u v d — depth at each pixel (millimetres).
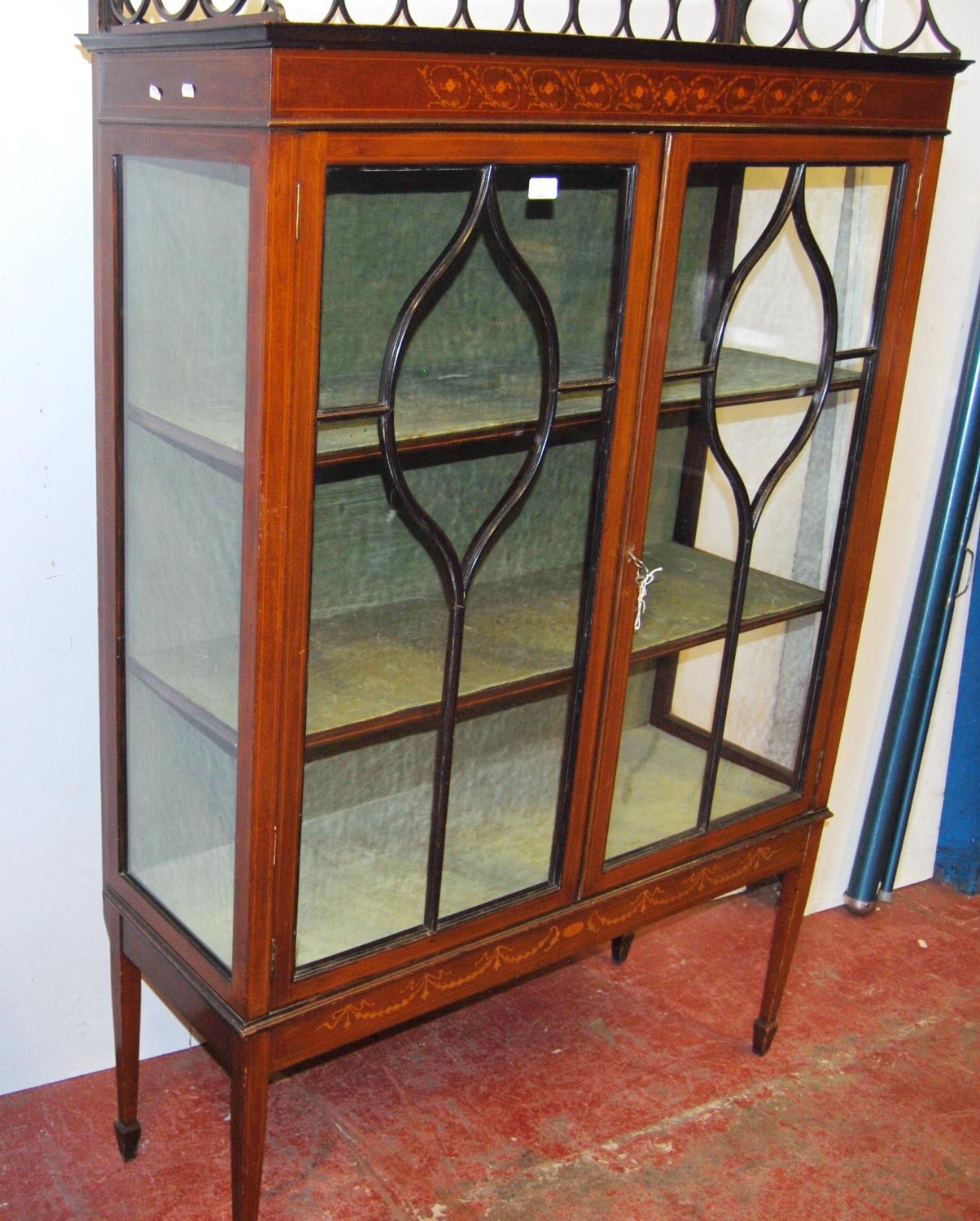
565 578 1406
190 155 1124
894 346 1604
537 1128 1754
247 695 1190
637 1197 1640
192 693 1309
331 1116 1750
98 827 1675
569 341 1299
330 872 1331
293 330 1074
